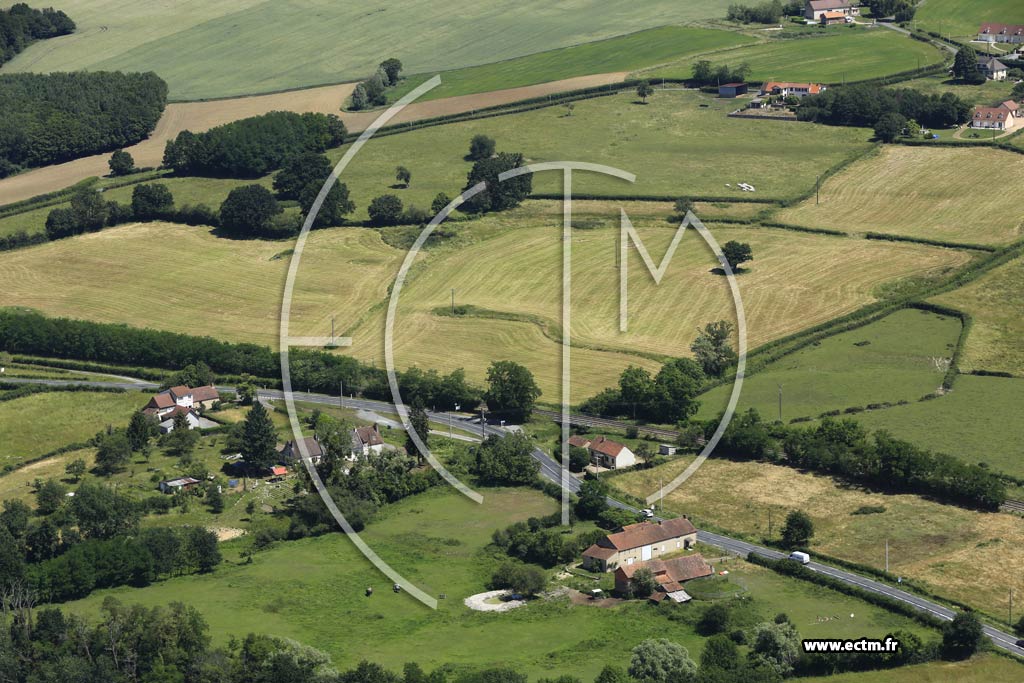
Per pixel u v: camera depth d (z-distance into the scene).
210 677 166.50
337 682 162.62
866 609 182.50
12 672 169.38
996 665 166.12
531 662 169.00
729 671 160.62
